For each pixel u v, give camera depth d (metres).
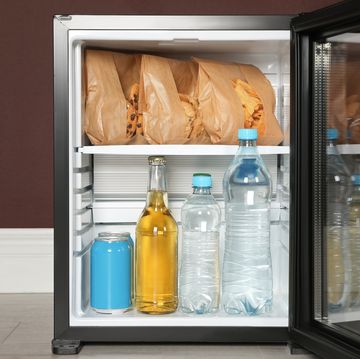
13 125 2.64
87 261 1.97
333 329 1.66
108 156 2.08
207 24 1.79
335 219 1.67
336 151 1.66
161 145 1.85
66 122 1.78
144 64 1.89
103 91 1.88
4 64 2.63
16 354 1.79
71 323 1.80
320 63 1.71
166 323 1.80
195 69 1.97
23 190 2.65
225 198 1.89
